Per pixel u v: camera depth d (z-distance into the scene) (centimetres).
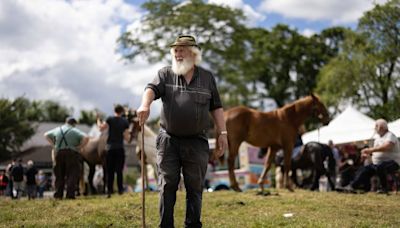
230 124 1216
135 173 3644
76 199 1104
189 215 516
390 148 1132
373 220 739
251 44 4475
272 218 764
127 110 1367
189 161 511
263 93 5466
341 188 1270
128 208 869
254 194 1102
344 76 3058
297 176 1570
